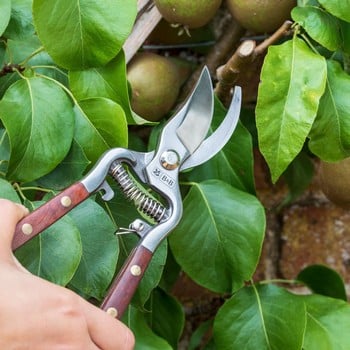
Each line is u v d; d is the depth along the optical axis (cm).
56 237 52
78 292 58
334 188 65
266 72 56
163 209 49
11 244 44
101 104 56
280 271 79
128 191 49
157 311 66
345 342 63
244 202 60
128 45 62
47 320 40
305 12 57
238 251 60
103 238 54
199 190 61
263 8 59
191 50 71
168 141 50
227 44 67
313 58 56
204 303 78
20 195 57
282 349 61
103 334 43
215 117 62
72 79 57
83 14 55
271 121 56
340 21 58
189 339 78
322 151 59
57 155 54
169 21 61
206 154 52
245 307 63
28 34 58
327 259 79
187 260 60
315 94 55
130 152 49
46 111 54
